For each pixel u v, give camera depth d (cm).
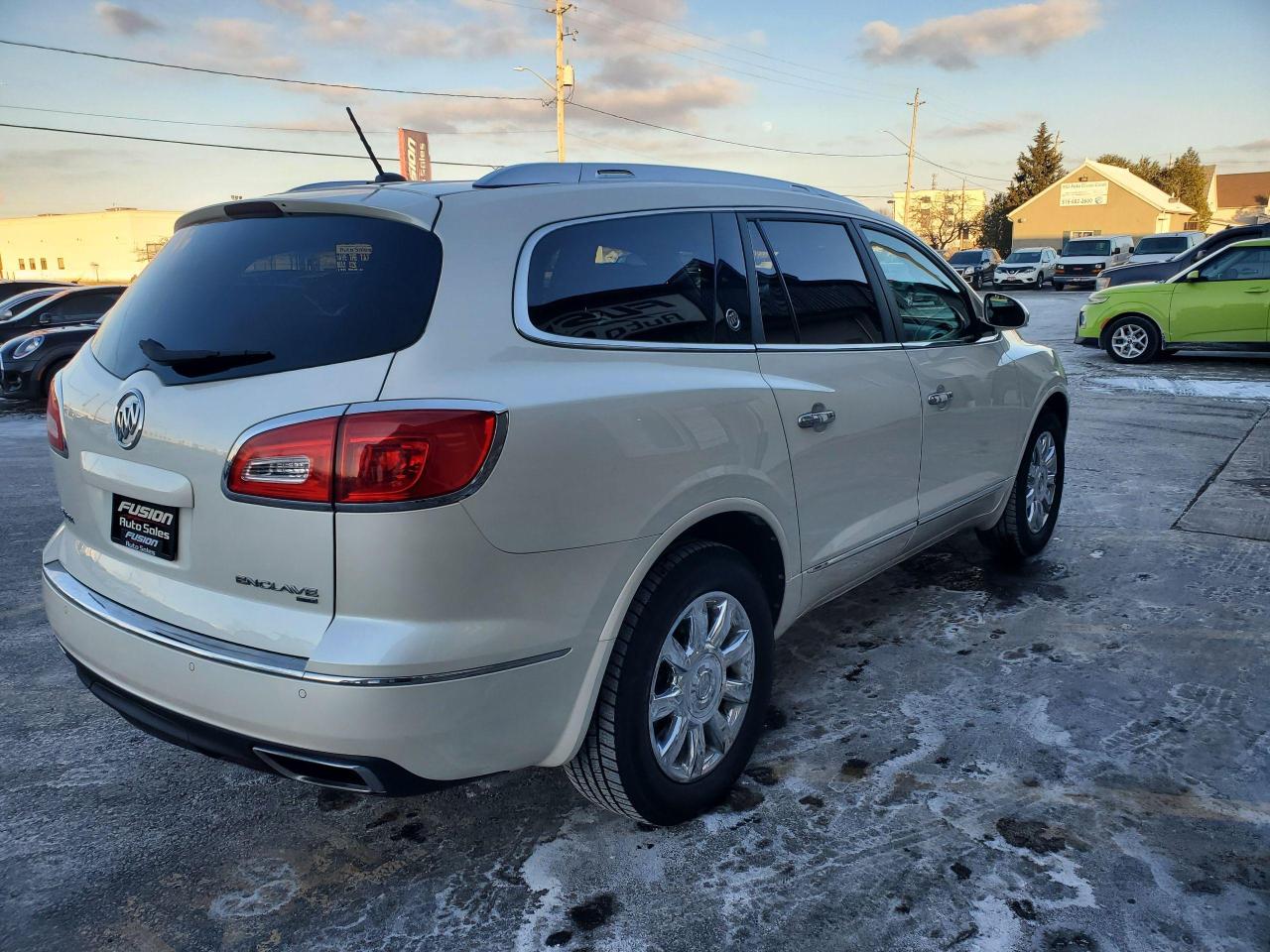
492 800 273
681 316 254
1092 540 496
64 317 1317
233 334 214
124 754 302
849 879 233
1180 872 233
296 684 188
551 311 221
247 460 193
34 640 395
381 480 183
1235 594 416
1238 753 287
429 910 226
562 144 3256
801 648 371
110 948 215
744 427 254
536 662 206
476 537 192
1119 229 5675
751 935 215
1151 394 972
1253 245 1121
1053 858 239
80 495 245
